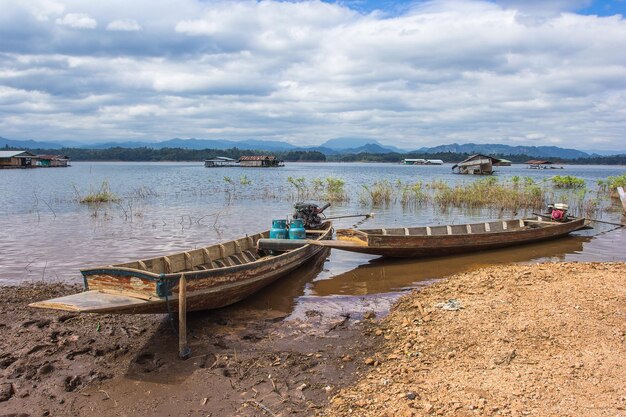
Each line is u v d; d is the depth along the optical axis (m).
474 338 8.10
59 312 10.01
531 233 17.27
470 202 29.52
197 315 10.04
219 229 21.14
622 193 27.27
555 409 5.71
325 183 50.31
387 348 8.25
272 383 7.19
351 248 13.79
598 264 12.79
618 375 6.43
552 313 8.73
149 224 22.34
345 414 6.16
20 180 58.22
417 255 15.21
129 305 7.57
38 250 16.55
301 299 11.28
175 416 6.44
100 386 7.18
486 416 5.70
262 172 93.75
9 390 7.00
